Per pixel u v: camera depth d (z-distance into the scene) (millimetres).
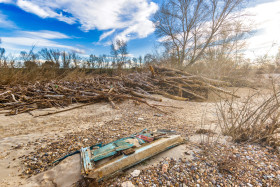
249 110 3598
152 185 1907
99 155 2316
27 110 5711
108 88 9344
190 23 18344
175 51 19875
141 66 18312
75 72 13508
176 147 2826
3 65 9047
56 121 4781
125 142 2707
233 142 3023
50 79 11570
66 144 3166
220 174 2096
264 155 2521
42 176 2121
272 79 3092
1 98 6309
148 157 2369
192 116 5246
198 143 2996
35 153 2789
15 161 2525
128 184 1907
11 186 1942
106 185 1899
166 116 5273
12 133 3783
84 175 1918
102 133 3781
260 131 3000
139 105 6949
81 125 4422
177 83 9516
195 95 8367
